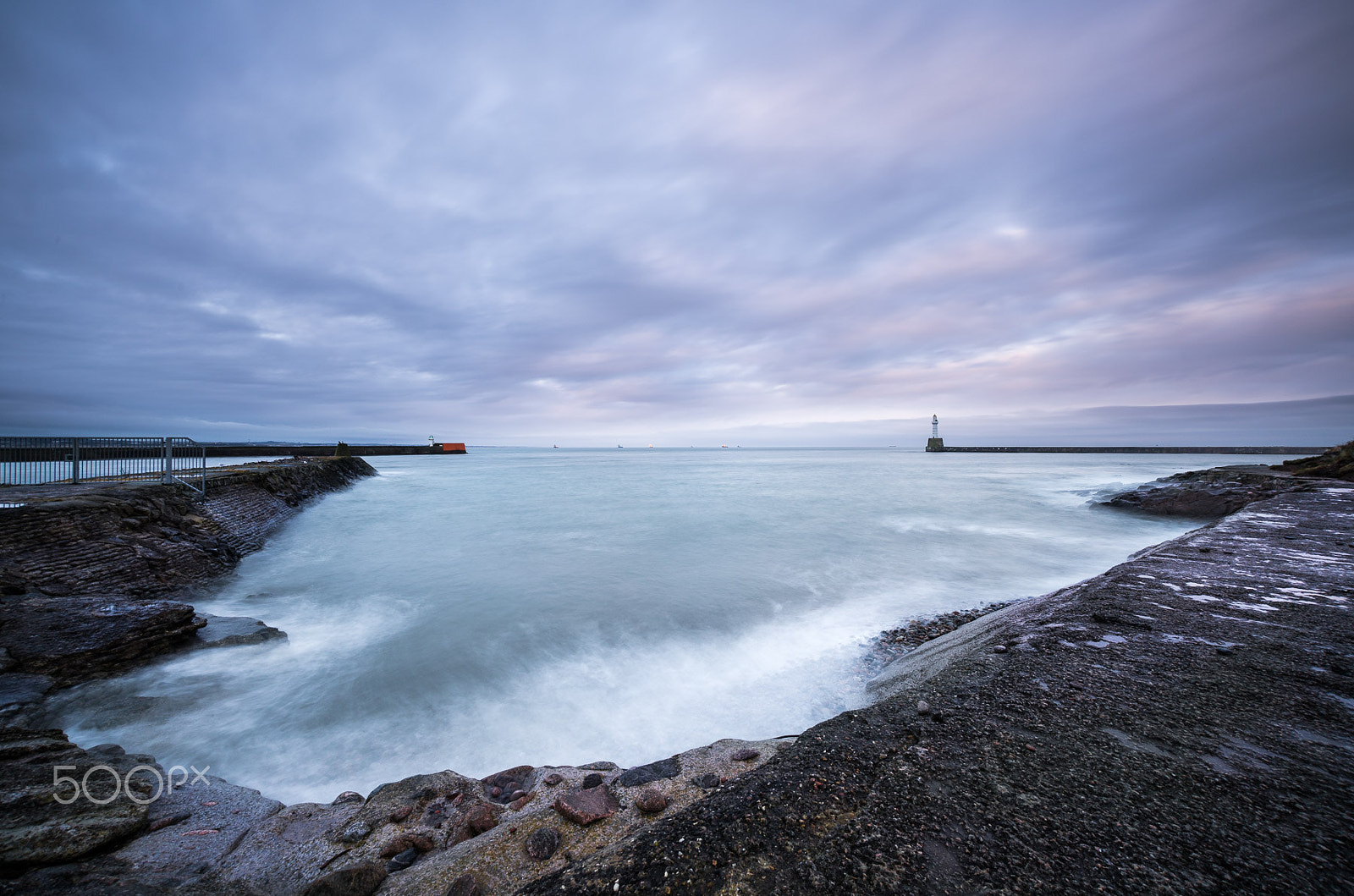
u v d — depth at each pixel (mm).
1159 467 56250
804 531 18531
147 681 6262
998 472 48312
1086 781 2703
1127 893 1951
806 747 3201
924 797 2623
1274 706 3484
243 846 3291
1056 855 2172
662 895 2113
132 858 2994
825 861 2221
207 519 13484
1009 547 15875
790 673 7125
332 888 2619
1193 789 2594
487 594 11031
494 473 50938
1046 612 6258
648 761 5293
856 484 36594
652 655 7883
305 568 13242
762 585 11727
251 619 8320
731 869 2217
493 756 5367
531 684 6918
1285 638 4754
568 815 3213
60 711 5414
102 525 9852
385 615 9680
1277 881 1972
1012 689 3881
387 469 58406
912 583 11812
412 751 5422
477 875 2600
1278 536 9641
